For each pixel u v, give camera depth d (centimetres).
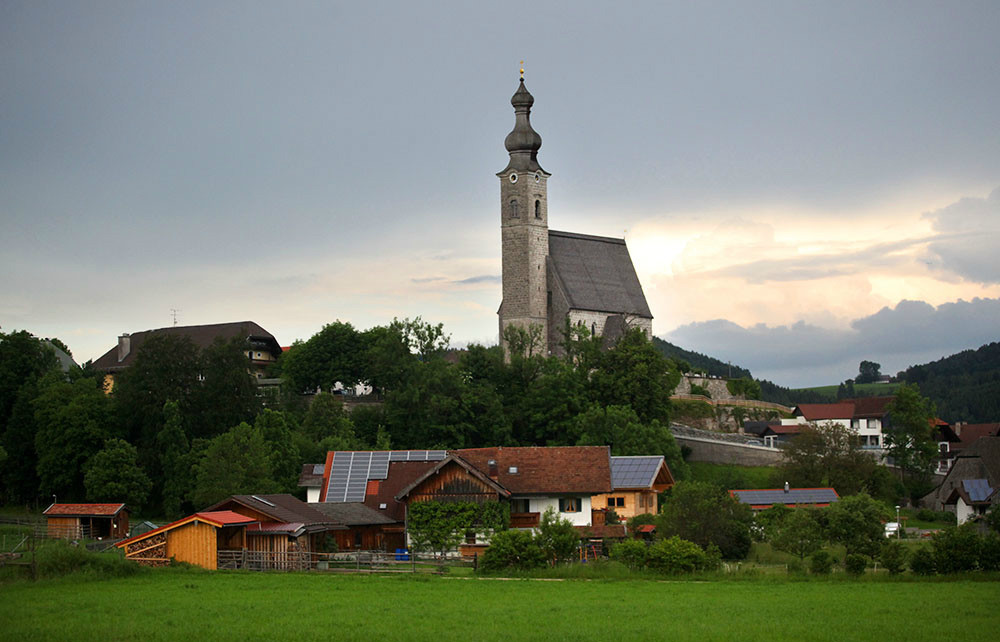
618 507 10412
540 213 18375
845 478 13962
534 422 15162
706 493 8731
